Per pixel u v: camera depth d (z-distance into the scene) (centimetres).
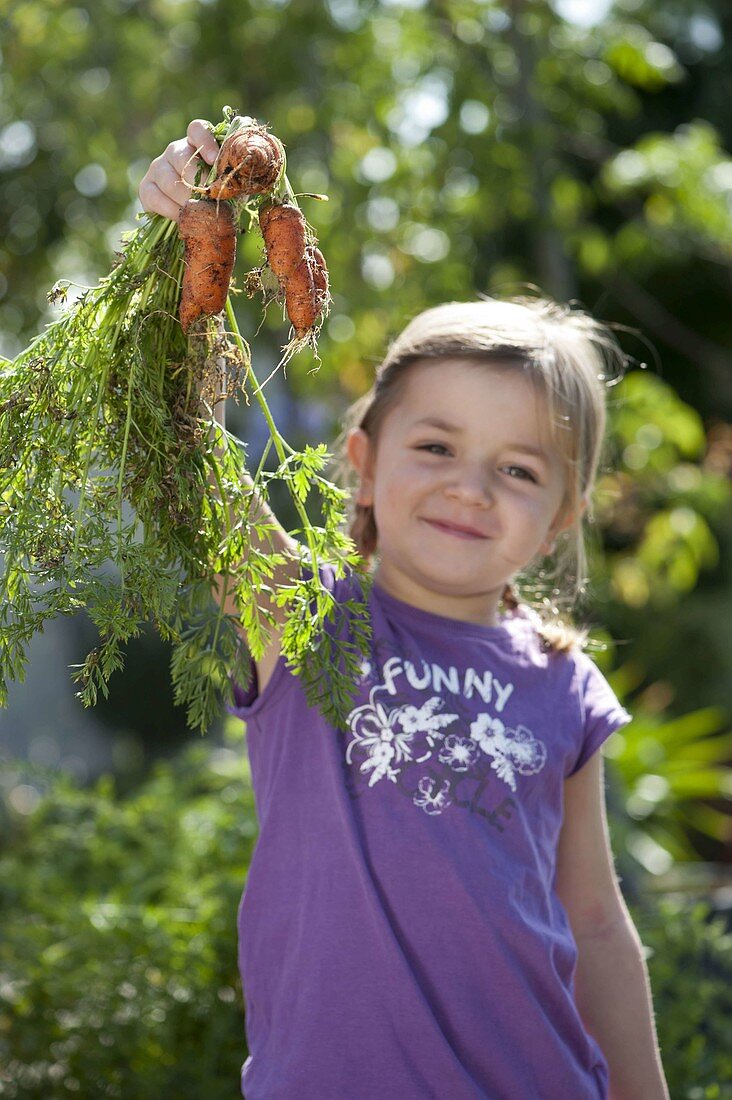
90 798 314
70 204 451
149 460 123
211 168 120
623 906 168
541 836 153
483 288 476
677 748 543
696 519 438
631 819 435
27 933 257
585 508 181
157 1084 231
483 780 150
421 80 426
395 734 149
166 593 115
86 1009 241
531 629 172
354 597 157
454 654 159
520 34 419
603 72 462
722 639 732
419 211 410
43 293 457
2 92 438
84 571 116
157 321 124
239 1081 235
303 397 452
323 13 439
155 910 257
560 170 441
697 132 441
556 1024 146
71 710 898
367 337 426
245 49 452
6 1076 240
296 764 150
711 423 733
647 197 498
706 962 264
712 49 674
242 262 386
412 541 161
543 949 145
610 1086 162
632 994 164
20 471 122
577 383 171
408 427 164
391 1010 137
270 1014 144
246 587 129
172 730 849
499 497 160
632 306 649
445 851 143
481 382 162
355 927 140
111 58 462
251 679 153
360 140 439
